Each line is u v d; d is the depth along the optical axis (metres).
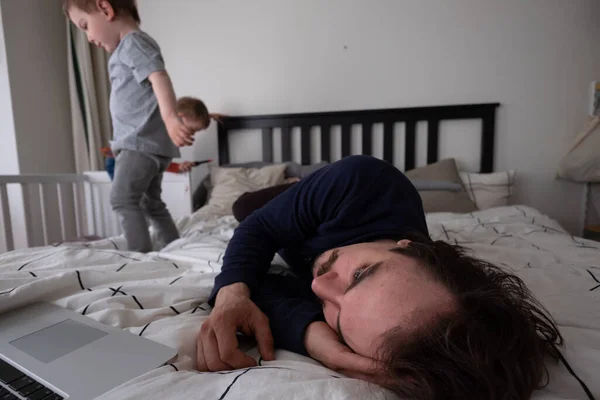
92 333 0.51
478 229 1.22
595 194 1.94
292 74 2.35
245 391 0.36
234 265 0.63
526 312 0.42
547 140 2.00
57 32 2.24
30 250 0.95
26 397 0.36
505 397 0.34
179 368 0.44
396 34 2.16
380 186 0.63
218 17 2.45
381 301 0.39
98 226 1.90
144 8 2.58
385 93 2.21
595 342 0.51
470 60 2.07
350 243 0.59
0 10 1.92
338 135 2.29
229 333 0.49
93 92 2.31
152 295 0.66
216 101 2.50
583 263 0.87
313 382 0.37
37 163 2.13
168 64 2.57
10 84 1.97
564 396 0.39
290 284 0.68
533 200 2.05
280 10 2.34
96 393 0.37
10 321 0.55
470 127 2.08
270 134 2.36
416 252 0.44
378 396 0.36
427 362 0.35
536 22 1.97
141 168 1.32
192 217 1.77
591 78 1.92
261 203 1.10
